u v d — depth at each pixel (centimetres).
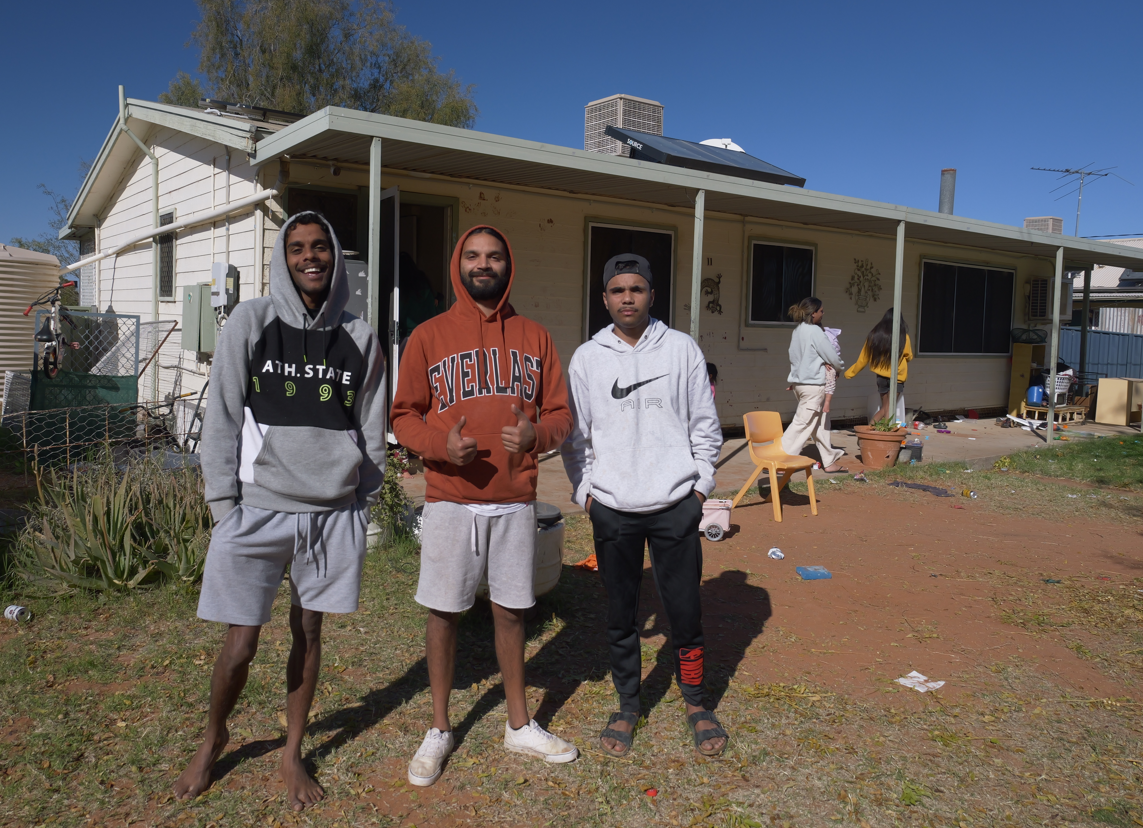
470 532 262
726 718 314
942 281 1305
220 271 736
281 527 240
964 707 329
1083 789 272
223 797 252
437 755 267
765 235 1075
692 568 292
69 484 477
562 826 246
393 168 757
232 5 2541
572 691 334
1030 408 1321
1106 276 2803
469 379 264
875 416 970
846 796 263
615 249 942
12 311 999
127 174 1106
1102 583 496
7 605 391
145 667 335
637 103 1254
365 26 2625
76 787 255
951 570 518
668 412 291
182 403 812
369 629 383
